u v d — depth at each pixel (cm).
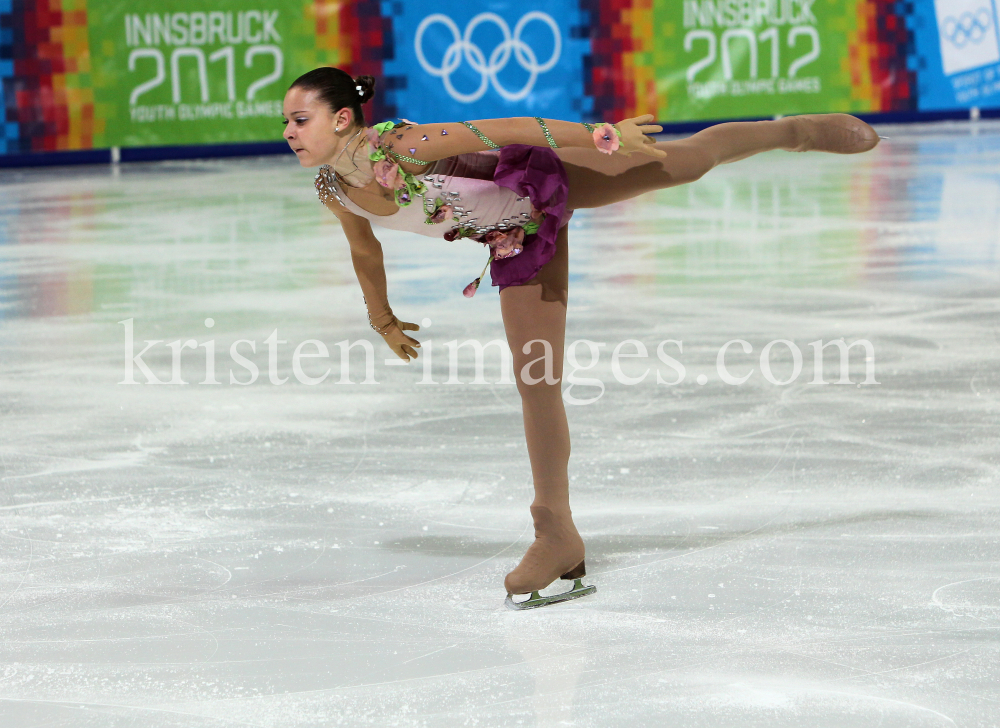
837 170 4191
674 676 745
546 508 901
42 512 1091
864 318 1869
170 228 3109
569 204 936
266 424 1374
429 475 1186
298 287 2262
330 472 1199
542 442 907
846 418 1345
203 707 717
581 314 1955
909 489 1109
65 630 837
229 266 2512
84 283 2334
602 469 1189
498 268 920
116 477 1191
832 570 923
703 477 1159
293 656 788
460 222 902
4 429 1362
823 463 1191
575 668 761
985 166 4122
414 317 1958
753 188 3762
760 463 1196
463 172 884
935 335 1741
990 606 845
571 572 903
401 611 865
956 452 1215
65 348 1778
